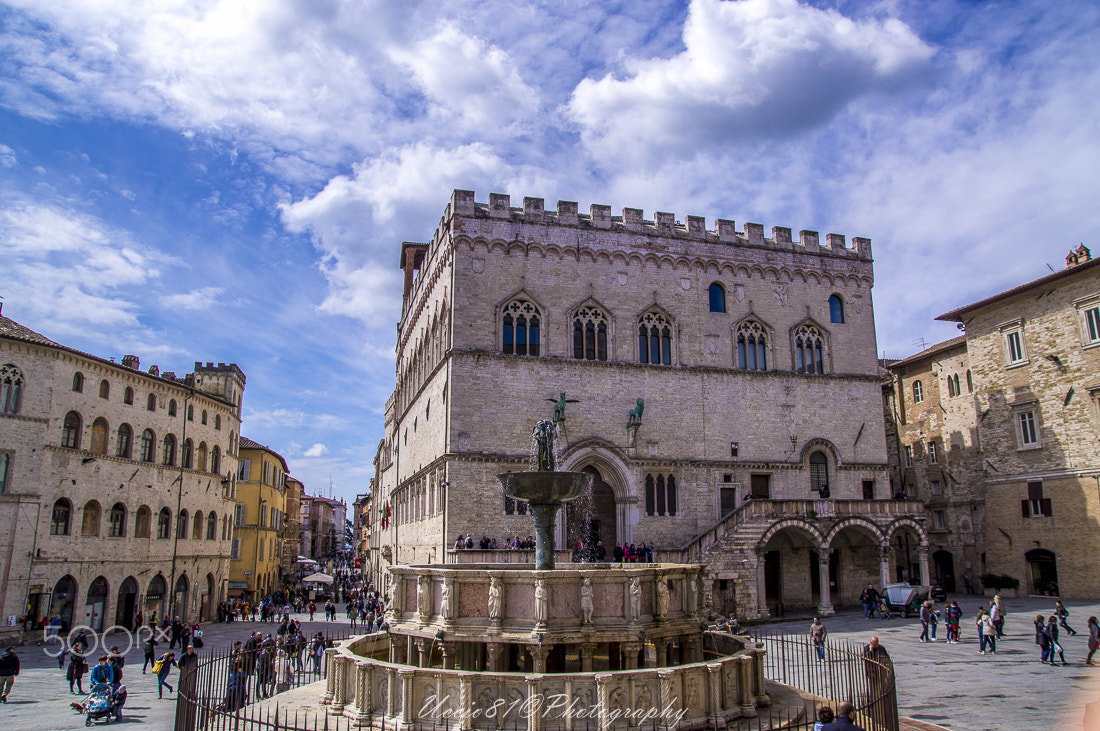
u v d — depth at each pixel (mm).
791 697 22672
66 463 52438
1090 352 51188
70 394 53344
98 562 54844
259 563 94125
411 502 66312
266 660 27469
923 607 38531
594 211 54969
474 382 49875
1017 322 56969
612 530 52625
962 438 63344
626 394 52844
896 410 72562
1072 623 40938
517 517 48812
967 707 23312
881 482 57719
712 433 54281
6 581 47969
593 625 20625
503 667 23438
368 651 24531
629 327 54188
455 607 21219
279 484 108688
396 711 18609
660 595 22094
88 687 33000
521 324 52281
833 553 55969
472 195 52344
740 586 47281
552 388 51375
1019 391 56500
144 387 61094
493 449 49375
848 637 39656
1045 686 26250
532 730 17141
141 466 59906
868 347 59875
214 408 72625
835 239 61156
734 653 22188
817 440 56625
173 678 36156
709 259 56969
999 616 36969
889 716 17219
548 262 53281
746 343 57000
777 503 49438
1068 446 52438
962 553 62688
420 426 63281
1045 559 53969
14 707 28453
